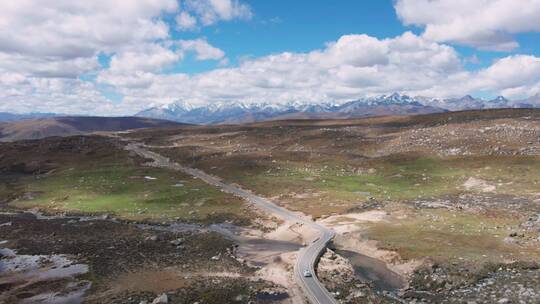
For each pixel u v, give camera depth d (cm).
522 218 8538
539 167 11956
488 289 5506
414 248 7169
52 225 9675
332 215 9838
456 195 10969
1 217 10638
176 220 10100
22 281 6406
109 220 10175
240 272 6725
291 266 6769
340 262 7025
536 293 5216
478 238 7431
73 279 6450
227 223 9881
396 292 5778
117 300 5656
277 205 11119
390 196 11300
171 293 5834
